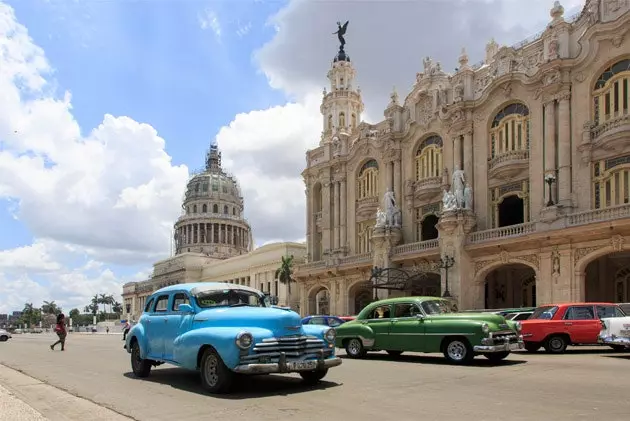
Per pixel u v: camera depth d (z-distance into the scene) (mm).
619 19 30750
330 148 53156
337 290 49344
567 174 32500
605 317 20062
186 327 12586
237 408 9547
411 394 10648
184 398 10742
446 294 35375
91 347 29875
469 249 35594
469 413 8773
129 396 11227
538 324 20375
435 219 42906
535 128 34781
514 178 36156
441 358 18406
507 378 12711
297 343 11391
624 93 30859
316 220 55562
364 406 9500
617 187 30594
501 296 38469
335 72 57938
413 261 40344
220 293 13211
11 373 16375
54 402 10773
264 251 83625
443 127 41219
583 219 30094
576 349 22219
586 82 32375
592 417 8367
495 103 37500
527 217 35250
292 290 75625
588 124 32000
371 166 48719
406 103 45875
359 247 49312
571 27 33656
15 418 8414
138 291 134375
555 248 31172
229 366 10727
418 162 43906
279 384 12141
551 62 33312
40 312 180000
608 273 33000
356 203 49875
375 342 18469
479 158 38375
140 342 14062
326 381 12555
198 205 130250
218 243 126875
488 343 15625
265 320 11398
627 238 27969
